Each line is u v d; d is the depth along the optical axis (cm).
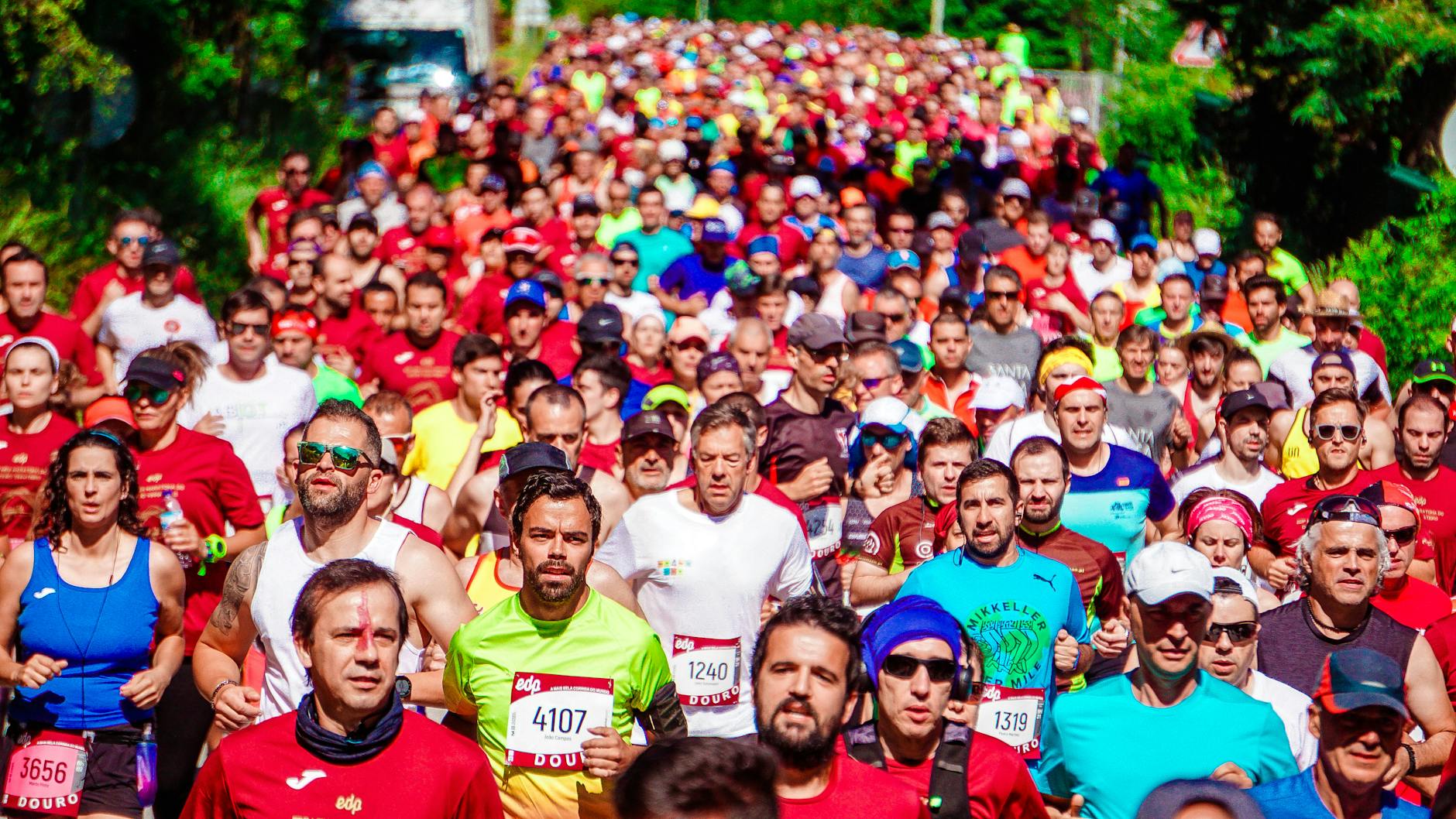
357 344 1574
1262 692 748
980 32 6525
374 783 562
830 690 549
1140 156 3322
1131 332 1320
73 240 2159
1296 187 2556
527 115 3083
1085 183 2833
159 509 941
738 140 2988
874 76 4797
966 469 819
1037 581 812
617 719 686
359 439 725
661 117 3941
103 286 1465
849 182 2592
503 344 1688
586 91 4191
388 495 875
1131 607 682
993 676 803
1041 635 804
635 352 1461
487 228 2092
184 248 2548
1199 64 3488
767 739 551
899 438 1048
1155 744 674
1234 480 1121
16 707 809
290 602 723
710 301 1847
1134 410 1336
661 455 992
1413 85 2320
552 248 2023
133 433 985
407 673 768
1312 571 786
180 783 920
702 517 844
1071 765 689
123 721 811
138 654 809
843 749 604
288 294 1619
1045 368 1349
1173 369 1448
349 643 558
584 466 970
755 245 1700
